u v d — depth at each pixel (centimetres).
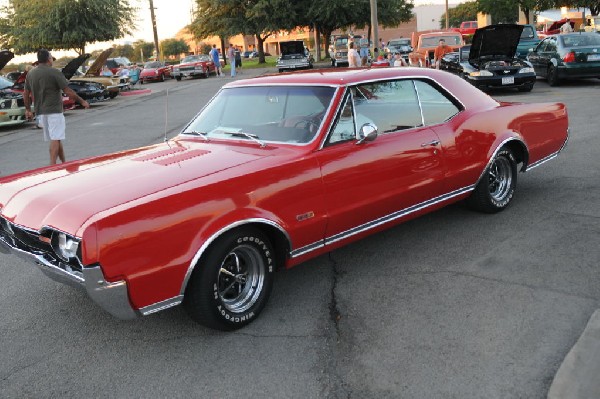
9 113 1532
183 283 320
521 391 280
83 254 290
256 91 458
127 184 338
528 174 688
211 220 326
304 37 8938
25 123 1711
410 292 396
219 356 331
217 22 4416
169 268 312
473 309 364
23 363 337
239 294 362
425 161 450
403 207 446
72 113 1938
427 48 2348
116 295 299
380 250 478
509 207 564
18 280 468
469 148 488
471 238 488
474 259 444
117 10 3369
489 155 506
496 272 417
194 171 354
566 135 596
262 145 405
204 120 471
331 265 455
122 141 1229
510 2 3095
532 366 299
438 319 355
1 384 316
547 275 405
